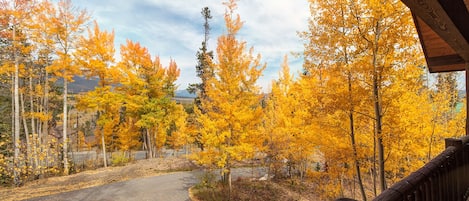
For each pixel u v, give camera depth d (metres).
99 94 16.14
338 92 6.36
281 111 11.28
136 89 18.39
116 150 27.17
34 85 18.19
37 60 15.55
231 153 9.12
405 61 5.45
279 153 12.14
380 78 5.66
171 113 21.39
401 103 6.36
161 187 12.10
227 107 8.85
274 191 11.58
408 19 5.14
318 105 6.72
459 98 9.91
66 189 11.68
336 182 9.30
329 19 6.03
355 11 5.67
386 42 5.42
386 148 6.45
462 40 2.95
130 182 13.07
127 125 21.50
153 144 23.31
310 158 12.96
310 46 6.52
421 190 1.93
